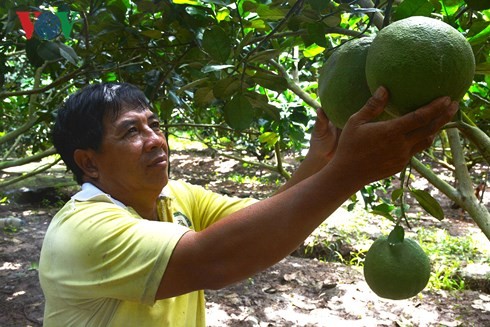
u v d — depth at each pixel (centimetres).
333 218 607
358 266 518
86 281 134
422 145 108
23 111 524
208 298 436
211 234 121
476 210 162
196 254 122
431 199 149
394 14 131
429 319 402
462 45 104
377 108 102
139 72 287
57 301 145
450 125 138
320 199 112
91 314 145
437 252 523
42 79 496
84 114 153
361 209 646
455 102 101
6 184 481
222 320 398
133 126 153
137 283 127
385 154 103
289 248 119
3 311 393
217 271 122
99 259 132
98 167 159
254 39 193
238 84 190
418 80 101
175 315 158
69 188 752
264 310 416
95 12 221
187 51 230
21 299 413
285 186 158
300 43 217
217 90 192
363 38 124
